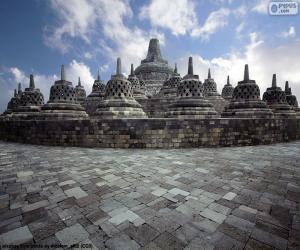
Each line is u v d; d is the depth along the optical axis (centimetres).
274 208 451
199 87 1666
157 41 4006
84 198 499
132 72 2738
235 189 561
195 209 445
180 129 1239
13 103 2730
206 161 886
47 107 1681
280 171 735
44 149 1211
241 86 1734
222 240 340
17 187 571
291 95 2600
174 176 675
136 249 318
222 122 1290
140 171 730
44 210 438
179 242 334
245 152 1105
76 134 1309
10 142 1573
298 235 354
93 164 832
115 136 1241
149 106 2428
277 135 1513
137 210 440
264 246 326
